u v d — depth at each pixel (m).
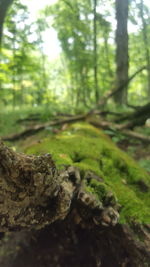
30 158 0.27
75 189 0.36
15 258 0.52
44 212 0.30
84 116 1.01
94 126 0.94
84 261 0.45
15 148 0.73
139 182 0.47
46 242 0.49
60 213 0.31
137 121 0.92
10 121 1.14
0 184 0.27
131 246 0.35
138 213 0.37
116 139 0.84
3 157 0.26
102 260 0.42
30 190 0.28
